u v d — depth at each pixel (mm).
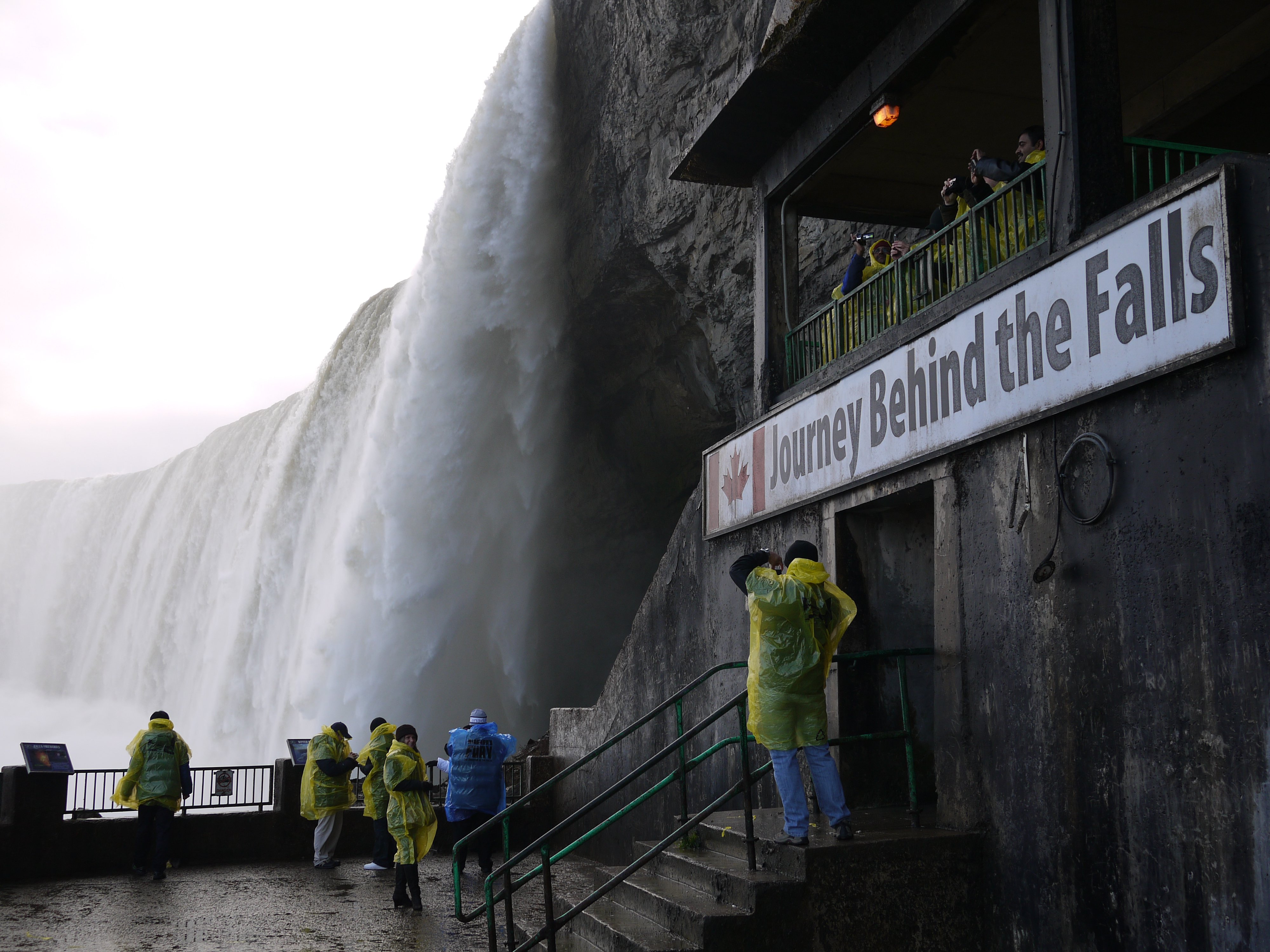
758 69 8633
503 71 27000
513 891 6266
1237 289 4645
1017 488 6031
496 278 27547
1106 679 5301
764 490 9031
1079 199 5859
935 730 6613
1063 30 6059
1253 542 4547
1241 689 4551
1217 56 9102
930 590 8047
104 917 8812
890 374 7270
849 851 5785
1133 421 5250
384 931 8148
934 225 8086
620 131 23797
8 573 51438
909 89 8234
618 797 11492
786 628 5984
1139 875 5016
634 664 11461
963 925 5922
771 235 10055
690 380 26047
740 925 5555
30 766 11328
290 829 12688
